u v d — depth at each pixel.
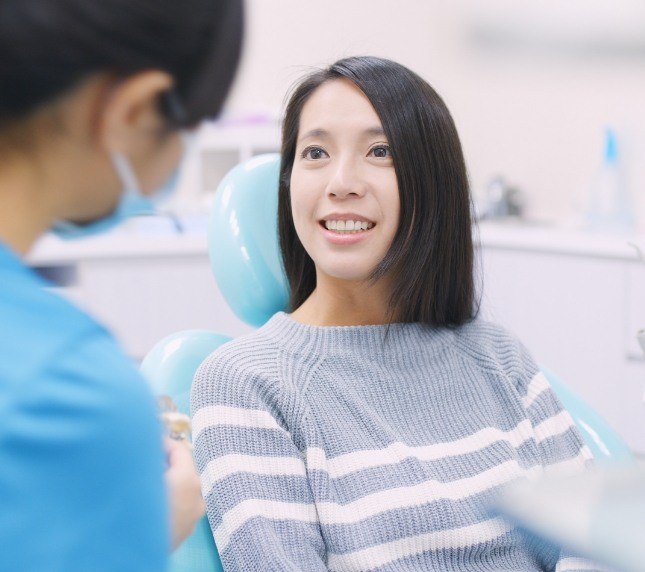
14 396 0.47
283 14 3.09
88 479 0.48
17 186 0.51
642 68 2.65
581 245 2.44
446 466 1.13
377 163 1.15
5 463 0.46
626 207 2.62
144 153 0.53
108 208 0.54
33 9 0.47
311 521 1.05
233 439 1.06
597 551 0.47
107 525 0.48
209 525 1.11
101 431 0.48
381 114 1.13
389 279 1.20
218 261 1.36
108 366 0.50
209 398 1.08
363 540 1.04
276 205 1.36
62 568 0.47
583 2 2.69
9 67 0.47
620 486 0.52
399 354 1.18
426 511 1.06
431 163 1.16
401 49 3.05
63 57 0.47
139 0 0.48
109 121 0.50
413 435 1.14
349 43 3.09
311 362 1.14
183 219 2.78
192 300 2.69
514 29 2.84
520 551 1.13
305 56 3.11
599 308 2.44
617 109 2.71
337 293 1.20
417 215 1.17
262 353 1.12
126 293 2.62
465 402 1.19
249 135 2.82
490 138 3.00
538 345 2.57
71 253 2.55
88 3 0.47
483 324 1.28
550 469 1.20
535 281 2.54
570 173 2.84
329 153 1.15
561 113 2.84
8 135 0.49
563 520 0.49
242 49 0.52
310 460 1.06
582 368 2.49
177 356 1.24
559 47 2.79
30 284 0.51
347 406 1.12
